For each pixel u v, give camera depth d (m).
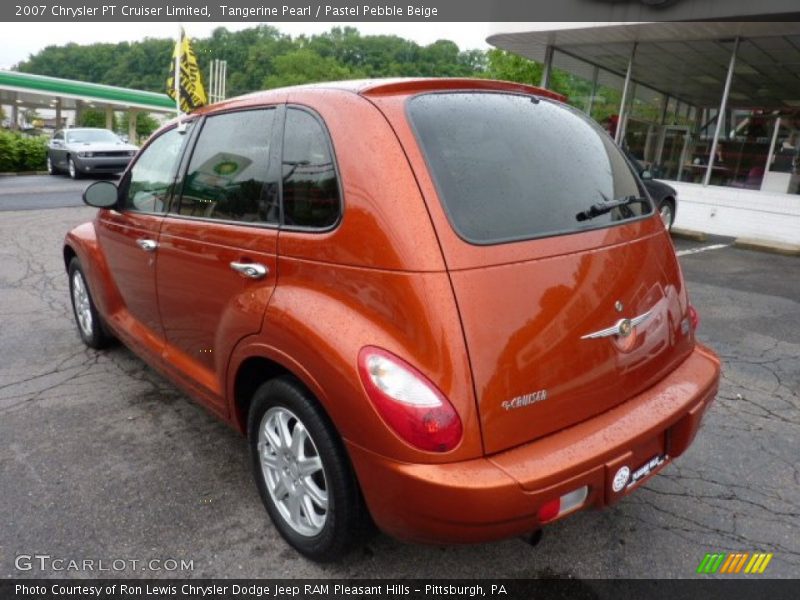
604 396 2.19
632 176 2.85
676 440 2.41
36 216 11.11
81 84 36.16
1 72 32.38
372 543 2.58
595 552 2.55
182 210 3.04
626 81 12.64
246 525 2.68
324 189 2.21
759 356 4.79
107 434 3.42
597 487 2.04
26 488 2.91
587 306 2.15
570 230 2.27
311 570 2.43
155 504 2.81
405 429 1.86
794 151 12.41
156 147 3.47
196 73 6.36
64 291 6.31
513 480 1.84
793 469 3.19
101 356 4.53
